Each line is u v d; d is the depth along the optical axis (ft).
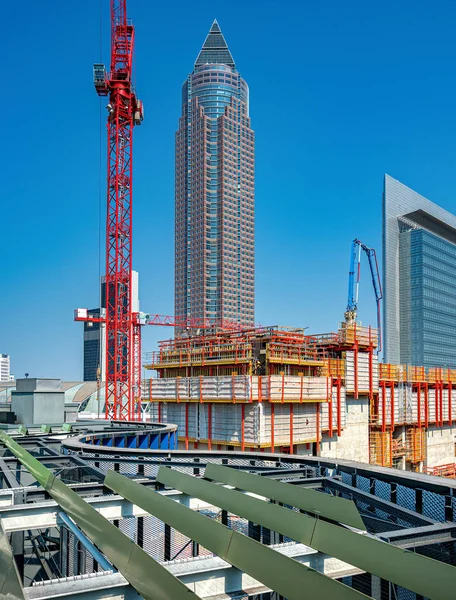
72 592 29.12
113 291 369.91
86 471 69.72
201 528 35.04
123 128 380.78
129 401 354.33
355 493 50.90
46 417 154.30
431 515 49.57
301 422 227.61
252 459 75.00
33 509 44.29
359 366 276.41
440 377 360.07
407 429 327.47
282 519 37.88
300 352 234.38
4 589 28.19
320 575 25.20
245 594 31.27
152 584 26.71
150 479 58.90
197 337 258.57
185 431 241.96
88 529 36.45
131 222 371.35
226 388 218.59
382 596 37.22
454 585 25.82
